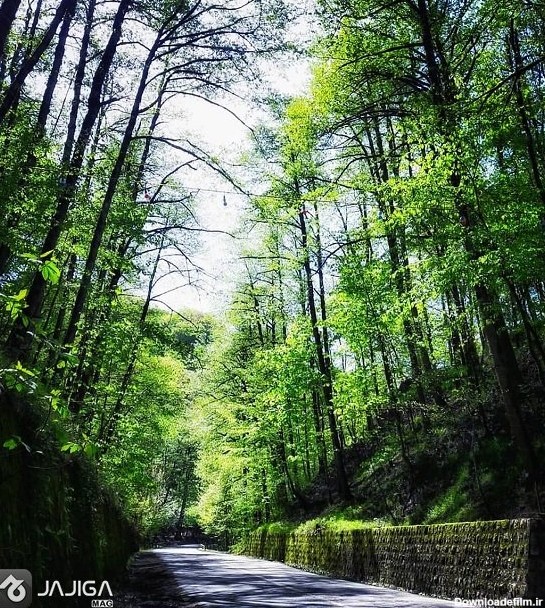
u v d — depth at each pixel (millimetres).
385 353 16328
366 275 16031
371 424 23922
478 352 20047
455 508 13375
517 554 8844
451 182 11656
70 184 11375
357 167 22359
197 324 19484
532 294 14703
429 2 14070
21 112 11133
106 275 16375
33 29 13688
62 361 3805
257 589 13125
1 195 9109
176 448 59875
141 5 13203
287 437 26969
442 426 17188
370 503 18594
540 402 13242
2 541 4938
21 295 3512
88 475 9789
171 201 15633
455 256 10578
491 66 13086
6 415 5832
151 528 45406
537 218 10305
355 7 14555
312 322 22625
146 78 13867
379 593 12242
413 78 14445
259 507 33125
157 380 22375
